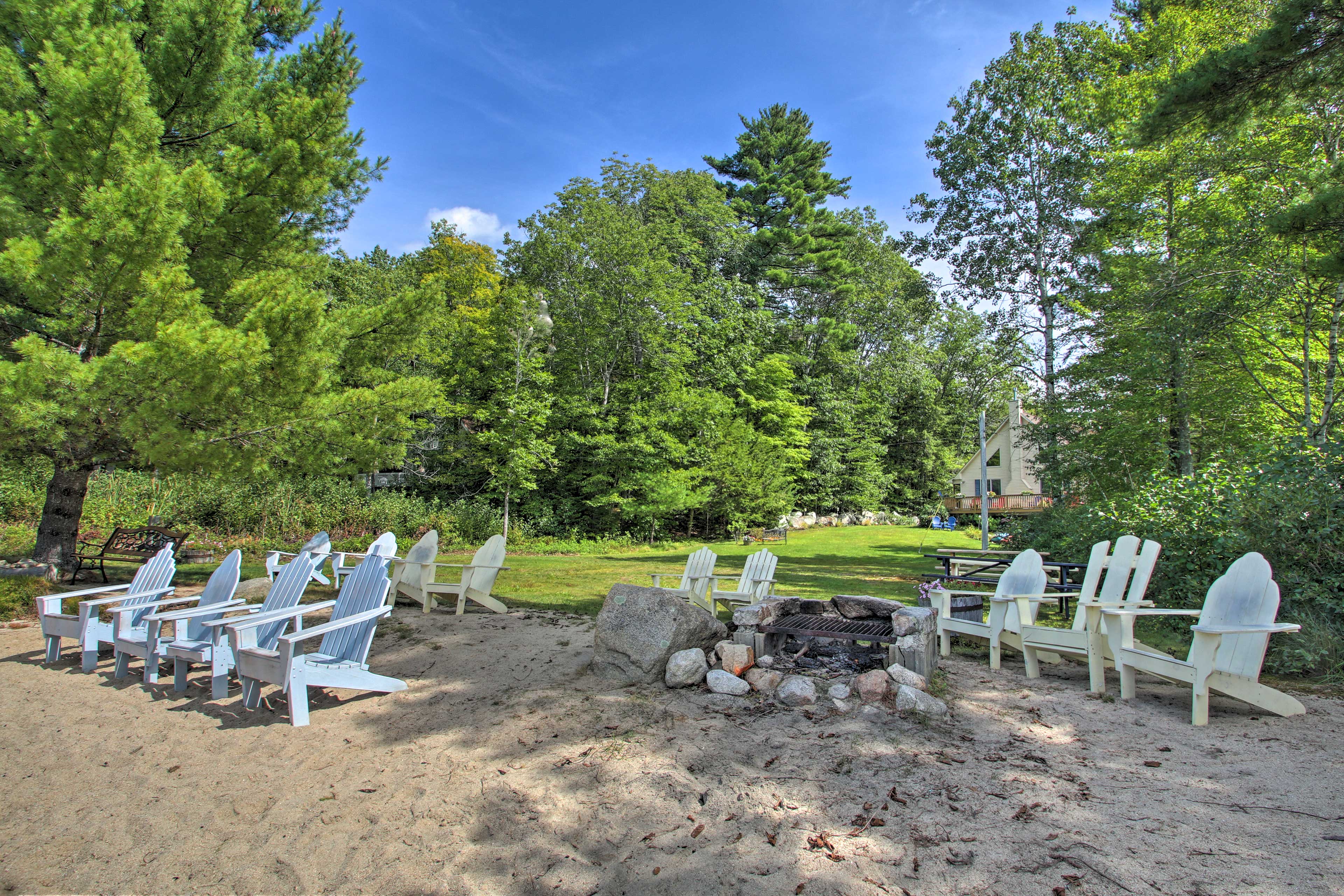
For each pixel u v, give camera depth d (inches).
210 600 197.0
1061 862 91.1
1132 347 504.7
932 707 151.3
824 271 1330.0
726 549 759.1
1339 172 322.0
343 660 161.9
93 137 234.7
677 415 878.4
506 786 117.6
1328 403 403.5
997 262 793.6
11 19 258.4
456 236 1028.5
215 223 290.5
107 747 135.8
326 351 280.4
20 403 205.3
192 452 243.3
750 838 100.5
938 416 1524.4
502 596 322.0
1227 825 100.0
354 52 371.6
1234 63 300.8
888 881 88.6
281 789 117.7
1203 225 494.0
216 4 288.8
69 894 88.0
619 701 161.2
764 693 165.8
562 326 836.0
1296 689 173.0
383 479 826.2
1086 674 190.9
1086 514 376.2
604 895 87.4
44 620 192.9
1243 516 242.4
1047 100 753.6
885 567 513.7
